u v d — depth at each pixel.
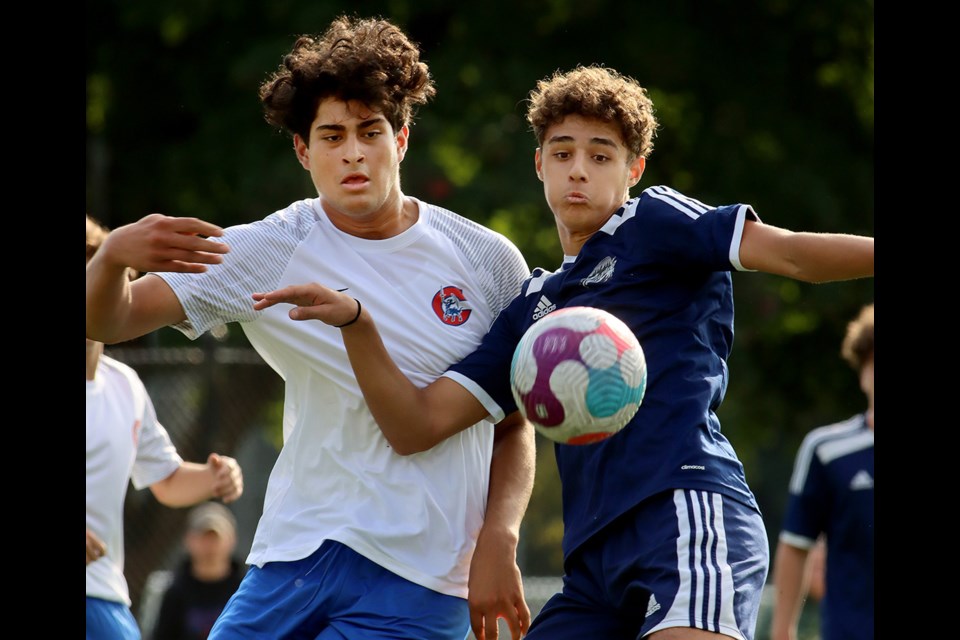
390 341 15.52
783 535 24.67
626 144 15.44
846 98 52.66
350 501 15.27
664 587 13.75
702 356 14.81
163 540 35.91
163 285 14.80
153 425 21.12
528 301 15.61
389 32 15.72
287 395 15.95
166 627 29.72
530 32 49.53
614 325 13.58
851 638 23.78
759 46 51.31
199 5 48.97
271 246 15.35
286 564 15.29
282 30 48.91
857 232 51.25
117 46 51.12
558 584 41.25
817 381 53.78
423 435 15.11
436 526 15.39
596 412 13.35
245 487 50.28
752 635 13.87
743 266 14.29
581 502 14.86
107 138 51.97
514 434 16.59
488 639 15.59
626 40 49.41
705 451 14.27
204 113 50.62
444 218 16.30
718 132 50.78
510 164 47.62
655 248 14.70
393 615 15.06
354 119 15.05
